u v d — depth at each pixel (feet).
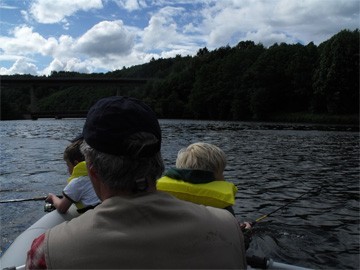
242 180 32.32
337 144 66.13
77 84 293.23
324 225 19.60
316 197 26.08
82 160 12.90
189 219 4.20
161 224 4.08
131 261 3.88
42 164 40.65
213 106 230.89
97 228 4.00
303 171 37.01
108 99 4.42
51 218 12.14
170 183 9.21
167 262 3.95
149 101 263.70
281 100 203.51
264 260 8.27
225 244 4.31
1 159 44.98
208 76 238.89
